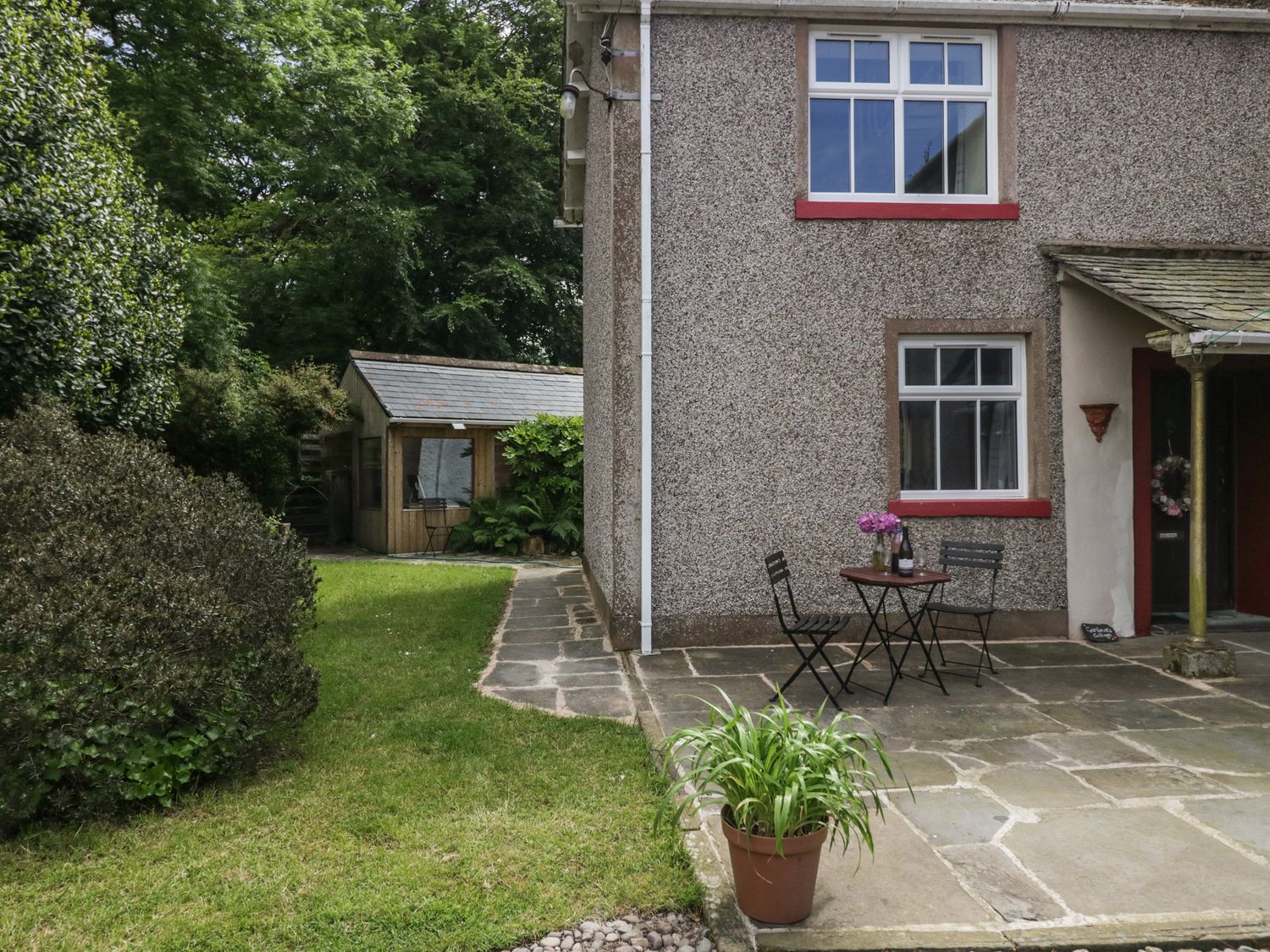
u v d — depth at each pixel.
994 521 7.08
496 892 2.98
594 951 2.67
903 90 7.19
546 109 25.20
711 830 3.44
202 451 13.35
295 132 18.81
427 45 24.94
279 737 4.61
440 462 15.34
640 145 6.80
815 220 7.00
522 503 14.88
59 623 3.50
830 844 2.96
